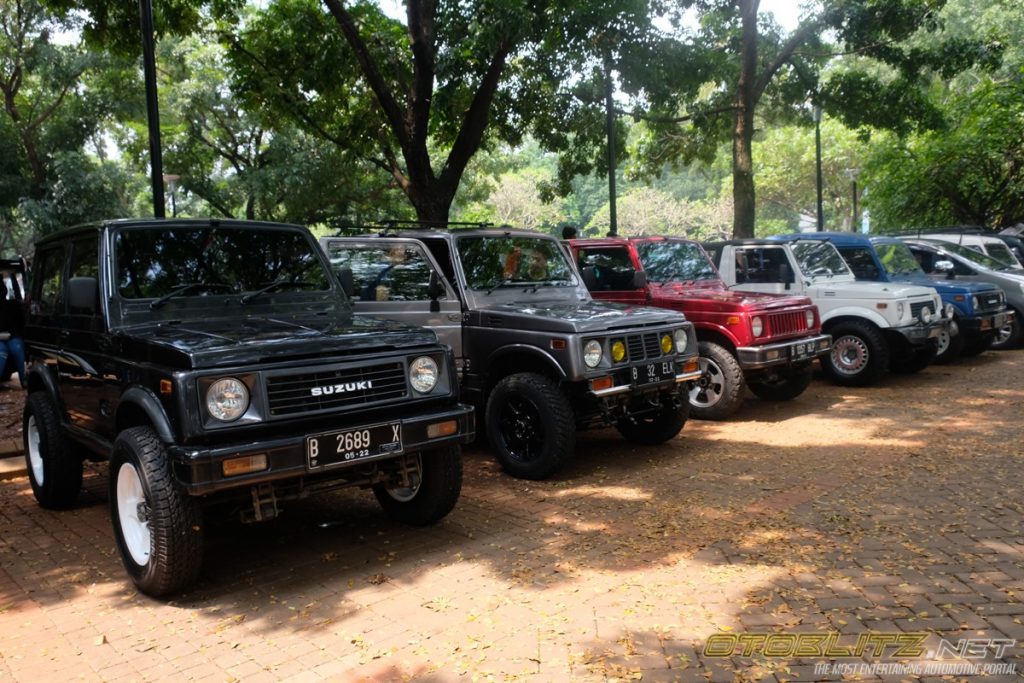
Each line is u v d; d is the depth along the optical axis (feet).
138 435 14.16
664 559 15.58
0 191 75.56
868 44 59.11
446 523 18.19
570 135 61.82
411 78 48.47
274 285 17.65
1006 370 39.09
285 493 14.82
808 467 22.25
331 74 47.91
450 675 11.37
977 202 75.66
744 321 28.35
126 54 44.14
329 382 14.40
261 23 49.19
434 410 15.97
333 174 73.72
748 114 57.88
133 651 12.38
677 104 61.26
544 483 21.44
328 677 11.41
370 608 13.70
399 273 23.62
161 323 16.01
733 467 22.49
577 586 14.40
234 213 86.33
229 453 12.98
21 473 23.25
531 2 39.47
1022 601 13.25
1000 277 46.80
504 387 21.99
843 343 35.53
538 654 11.91
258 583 14.97
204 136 84.38
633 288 30.96
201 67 76.64
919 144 75.77
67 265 18.37
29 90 80.74
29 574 15.75
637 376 21.85
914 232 59.06
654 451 24.76
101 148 86.99
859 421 28.35
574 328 20.93
